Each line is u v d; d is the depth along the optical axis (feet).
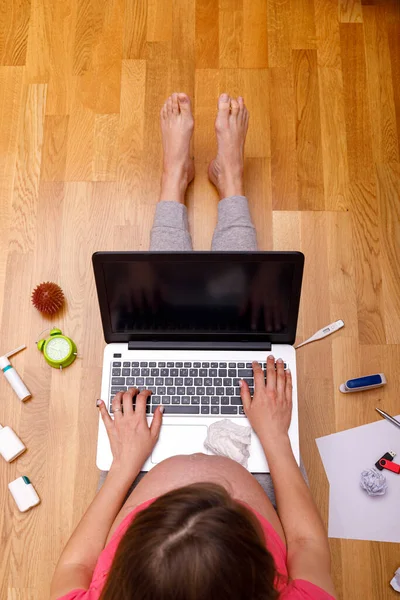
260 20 6.06
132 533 2.01
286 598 2.70
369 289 5.35
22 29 6.06
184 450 4.10
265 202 5.58
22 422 5.05
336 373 5.14
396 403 5.05
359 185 5.61
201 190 5.60
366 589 4.61
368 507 4.72
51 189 5.64
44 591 4.67
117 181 5.65
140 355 4.30
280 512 3.57
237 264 3.89
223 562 1.86
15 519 4.82
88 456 4.97
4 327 5.29
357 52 5.98
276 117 5.80
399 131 5.77
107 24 6.07
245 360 4.28
